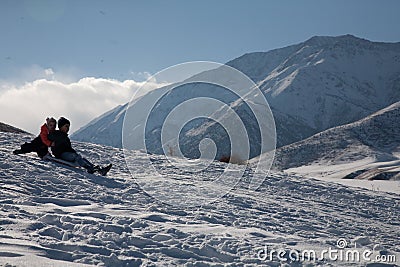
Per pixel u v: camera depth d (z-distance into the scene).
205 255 5.47
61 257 4.71
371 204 12.46
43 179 9.23
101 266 4.60
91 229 5.80
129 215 7.12
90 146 16.78
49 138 11.09
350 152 141.38
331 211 10.39
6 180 8.55
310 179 16.06
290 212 9.41
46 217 6.09
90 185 9.41
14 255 4.46
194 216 7.69
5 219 5.68
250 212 8.74
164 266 4.82
